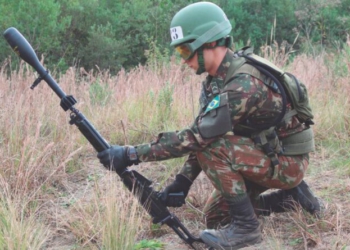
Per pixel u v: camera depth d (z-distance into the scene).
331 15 17.94
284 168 2.85
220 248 2.83
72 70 6.59
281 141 2.87
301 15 18.45
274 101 2.71
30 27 18.30
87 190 3.84
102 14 21.95
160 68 7.66
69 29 21.03
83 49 20.66
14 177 3.61
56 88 2.85
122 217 2.90
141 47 22.08
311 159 4.36
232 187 2.78
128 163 2.77
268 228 3.17
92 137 2.79
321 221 3.17
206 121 2.65
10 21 17.95
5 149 3.99
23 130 4.23
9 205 3.01
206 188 3.58
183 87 5.79
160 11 22.39
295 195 3.21
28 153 3.77
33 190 3.63
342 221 3.19
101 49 20.59
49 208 3.55
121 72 7.50
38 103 4.84
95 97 6.15
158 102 5.16
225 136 2.75
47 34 18.47
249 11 23.22
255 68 2.69
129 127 4.82
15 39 2.84
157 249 3.05
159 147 2.72
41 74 2.86
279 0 22.38
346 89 5.45
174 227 2.91
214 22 2.69
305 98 2.84
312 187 3.82
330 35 16.20
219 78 2.71
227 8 23.02
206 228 3.17
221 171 2.76
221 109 2.62
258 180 2.85
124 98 5.70
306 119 2.87
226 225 3.02
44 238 3.03
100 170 4.20
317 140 4.70
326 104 5.21
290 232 3.19
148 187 2.89
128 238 2.89
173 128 4.77
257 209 3.14
